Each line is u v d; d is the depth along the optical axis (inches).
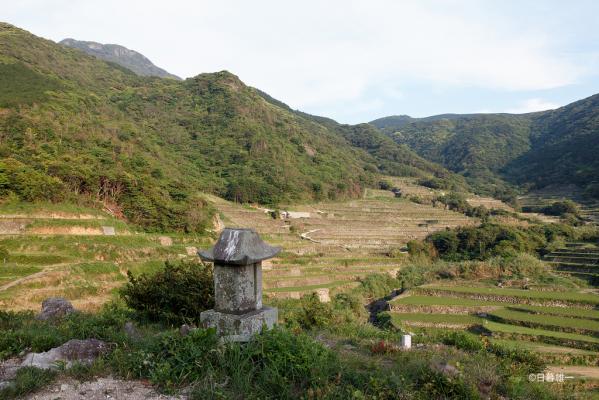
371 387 236.5
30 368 243.4
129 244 1384.1
